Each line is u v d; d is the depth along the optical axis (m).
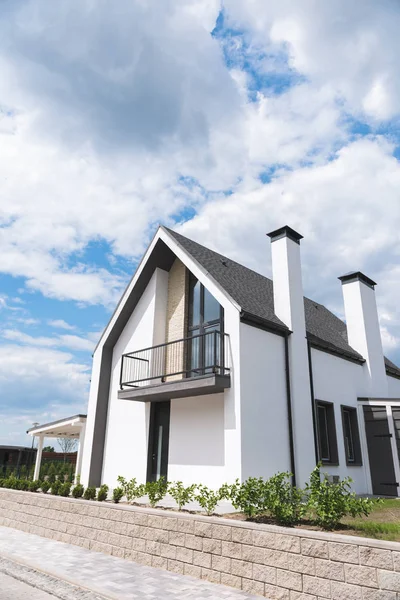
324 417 13.27
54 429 18.14
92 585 5.41
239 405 10.07
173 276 14.36
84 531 7.80
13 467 22.53
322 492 5.76
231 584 5.33
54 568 6.25
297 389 11.75
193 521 6.03
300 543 4.84
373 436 13.99
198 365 12.55
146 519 6.72
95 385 14.27
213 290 11.56
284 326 12.08
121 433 13.48
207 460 11.09
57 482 9.91
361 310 16.38
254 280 15.09
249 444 9.99
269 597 4.92
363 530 5.48
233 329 10.81
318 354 13.38
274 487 6.19
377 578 4.18
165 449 12.48
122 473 12.98
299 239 13.95
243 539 5.38
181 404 12.24
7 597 5.25
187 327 13.34
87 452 13.74
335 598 4.40
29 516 9.41
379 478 13.49
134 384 13.46
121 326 14.58
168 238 13.29
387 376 18.12
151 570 6.13
